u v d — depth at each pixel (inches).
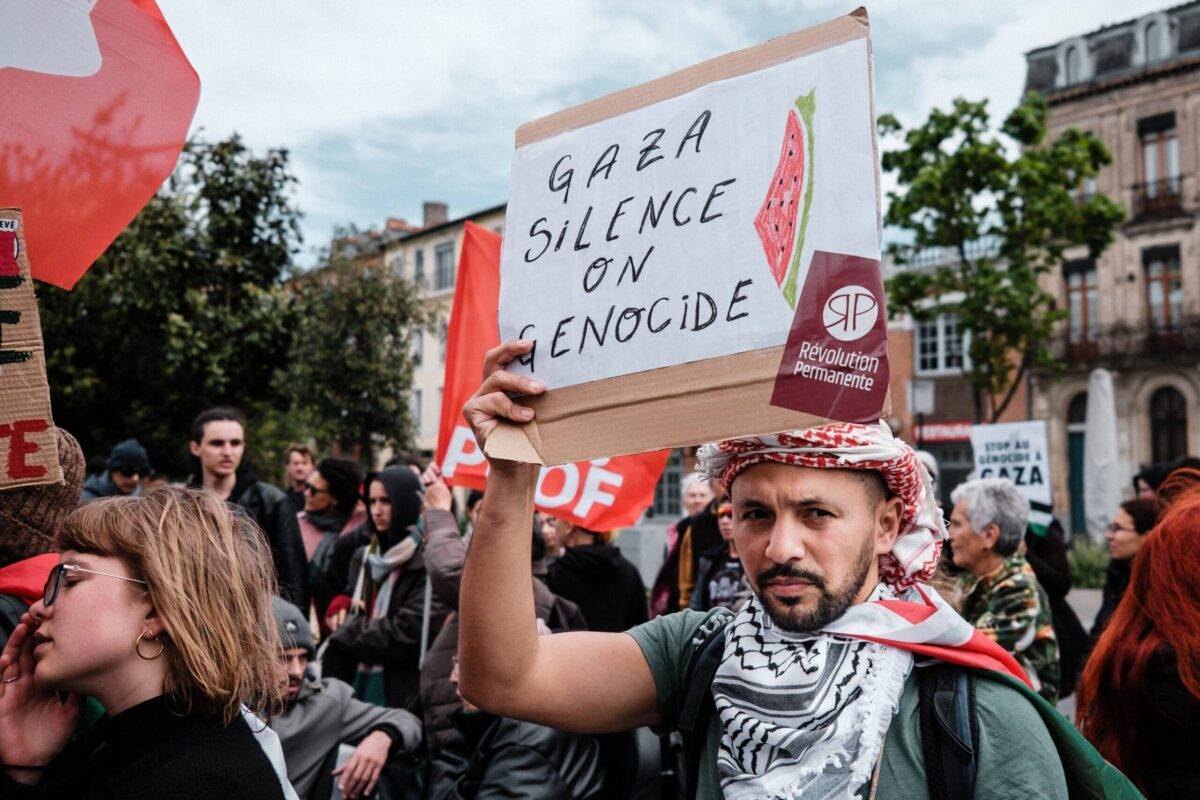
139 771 54.8
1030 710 52.6
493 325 146.5
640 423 55.8
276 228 511.8
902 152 733.9
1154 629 84.3
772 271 53.0
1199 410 952.3
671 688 63.5
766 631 57.5
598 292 59.1
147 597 58.1
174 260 484.7
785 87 54.5
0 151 67.8
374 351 676.7
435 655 138.9
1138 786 82.5
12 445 62.9
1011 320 733.3
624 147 60.4
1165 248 973.2
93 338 502.6
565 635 64.6
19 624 60.9
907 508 57.9
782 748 53.1
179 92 71.8
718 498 189.0
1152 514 170.9
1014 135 716.7
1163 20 983.0
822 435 53.3
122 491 268.4
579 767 110.2
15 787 56.7
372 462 725.9
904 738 52.3
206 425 193.5
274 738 63.8
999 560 144.2
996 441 274.4
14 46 68.2
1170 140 978.1
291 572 194.5
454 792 121.5
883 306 49.6
